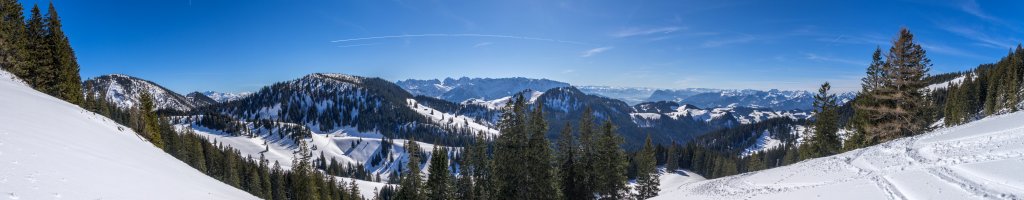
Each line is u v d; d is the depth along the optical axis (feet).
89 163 41.11
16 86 88.53
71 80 186.50
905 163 63.26
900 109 129.39
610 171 127.95
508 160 100.63
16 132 43.09
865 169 68.95
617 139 128.98
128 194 35.19
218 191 55.11
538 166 100.12
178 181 49.29
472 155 129.39
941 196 44.42
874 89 143.84
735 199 75.31
